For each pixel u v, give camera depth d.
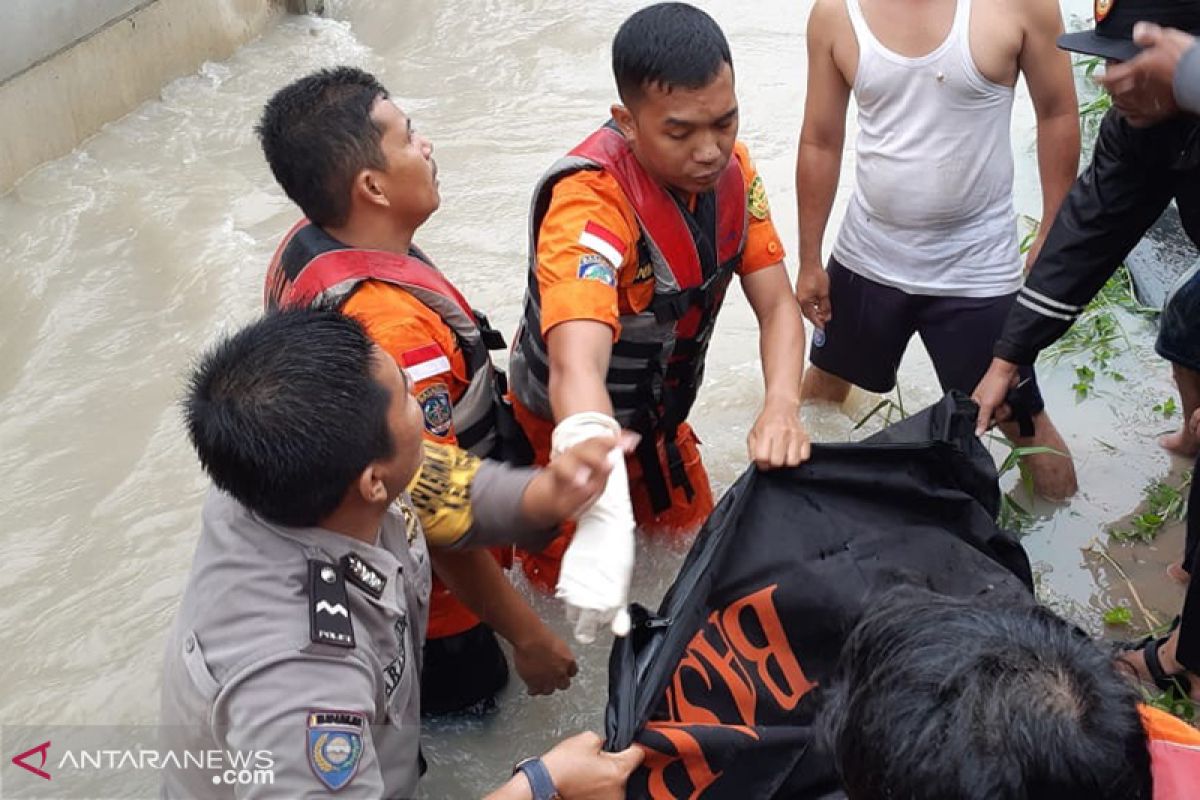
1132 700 1.39
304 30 6.39
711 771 2.12
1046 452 3.46
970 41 3.07
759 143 5.16
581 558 2.02
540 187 2.64
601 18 6.28
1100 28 2.78
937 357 3.47
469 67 5.96
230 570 1.85
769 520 2.43
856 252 3.44
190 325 4.24
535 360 2.83
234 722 1.75
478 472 2.16
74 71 5.28
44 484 3.62
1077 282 3.07
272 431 1.77
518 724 2.94
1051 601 3.20
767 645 2.32
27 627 3.15
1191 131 2.80
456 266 4.45
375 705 1.89
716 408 3.85
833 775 2.10
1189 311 3.19
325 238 2.48
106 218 4.86
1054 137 3.26
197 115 5.62
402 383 1.90
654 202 2.62
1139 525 3.39
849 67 3.21
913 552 2.40
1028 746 1.29
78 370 4.08
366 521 1.92
